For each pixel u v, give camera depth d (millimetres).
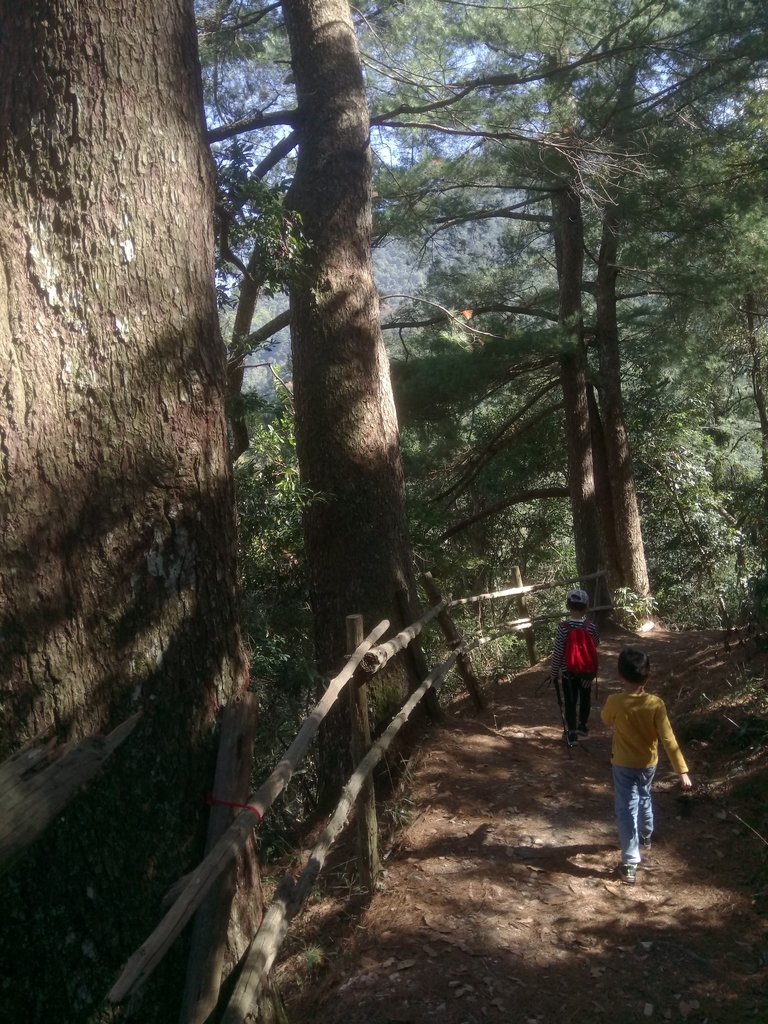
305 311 8133
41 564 3051
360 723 5379
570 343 13805
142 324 3303
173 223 3436
